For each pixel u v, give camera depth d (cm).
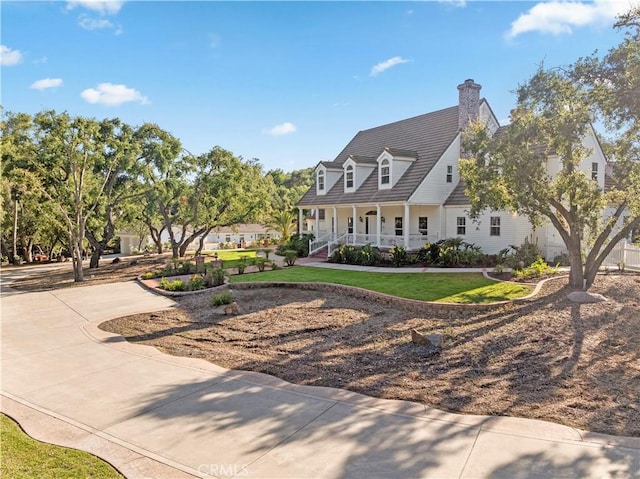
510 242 2225
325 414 613
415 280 1689
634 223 1371
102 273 2738
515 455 489
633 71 1124
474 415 605
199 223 3294
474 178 1496
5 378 802
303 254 3047
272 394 697
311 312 1288
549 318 1119
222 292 1538
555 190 1380
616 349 896
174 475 461
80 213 2411
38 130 2397
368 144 3284
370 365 842
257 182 3678
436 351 911
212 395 697
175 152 3198
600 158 2381
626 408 624
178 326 1199
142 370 834
